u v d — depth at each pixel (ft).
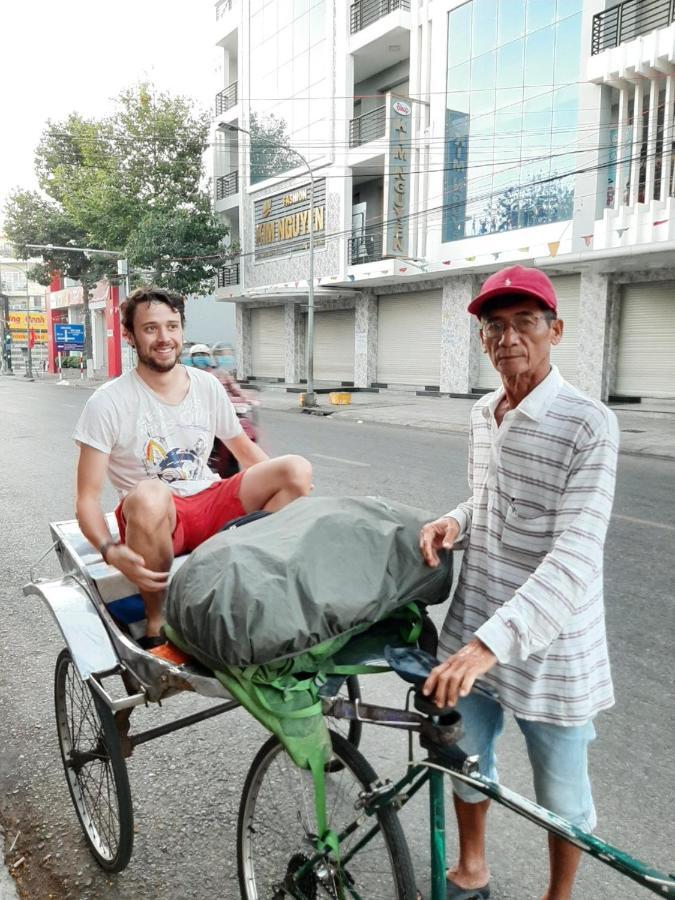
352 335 79.77
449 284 63.57
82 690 8.00
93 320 138.82
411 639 5.96
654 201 42.70
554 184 51.55
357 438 40.86
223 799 8.84
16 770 9.58
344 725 10.12
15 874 7.79
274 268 85.51
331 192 73.51
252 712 5.34
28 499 24.82
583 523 5.33
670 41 41.78
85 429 8.79
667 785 8.79
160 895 7.38
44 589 8.09
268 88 82.84
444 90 59.47
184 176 92.43
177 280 88.99
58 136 101.81
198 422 9.45
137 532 7.57
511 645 5.17
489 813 8.50
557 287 55.42
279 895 6.54
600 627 5.91
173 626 5.61
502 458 5.94
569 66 49.42
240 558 5.23
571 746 5.91
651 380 50.70
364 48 67.82
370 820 5.84
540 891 7.22
